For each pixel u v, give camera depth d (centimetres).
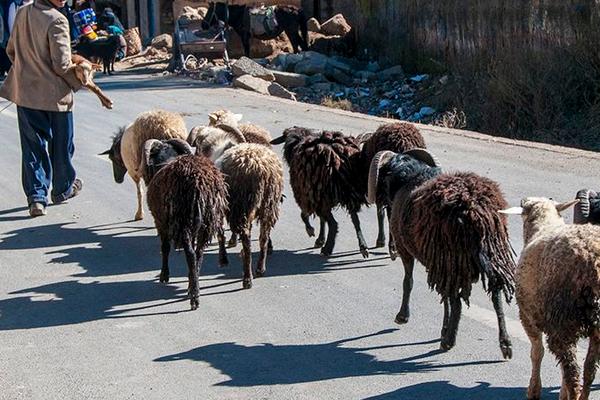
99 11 5072
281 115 2466
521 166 1741
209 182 1055
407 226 926
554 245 718
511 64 2611
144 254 1283
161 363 895
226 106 2653
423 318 998
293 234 1360
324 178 1197
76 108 2645
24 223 1454
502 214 863
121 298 1098
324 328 977
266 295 1094
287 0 4156
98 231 1400
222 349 927
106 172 1792
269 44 3994
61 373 877
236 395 816
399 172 1014
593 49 2544
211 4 3741
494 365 866
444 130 2197
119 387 840
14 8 3139
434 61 3266
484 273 842
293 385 834
